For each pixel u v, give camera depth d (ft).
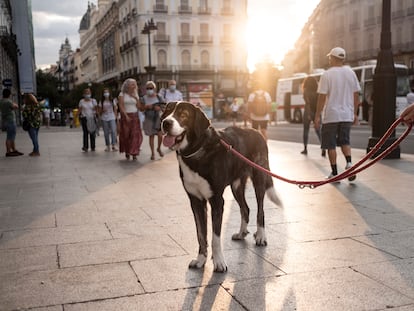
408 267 12.08
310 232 15.37
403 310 9.74
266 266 12.44
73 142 61.26
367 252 13.28
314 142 52.19
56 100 280.51
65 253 13.78
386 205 18.76
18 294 10.93
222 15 208.44
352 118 24.43
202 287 11.15
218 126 110.32
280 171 28.68
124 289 11.10
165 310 9.99
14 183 26.81
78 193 23.21
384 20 32.65
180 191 22.94
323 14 209.56
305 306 10.03
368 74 92.58
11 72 153.58
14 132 43.42
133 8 213.05
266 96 35.53
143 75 206.28
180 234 15.49
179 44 205.98
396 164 29.76
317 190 22.17
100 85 225.15
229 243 14.56
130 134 37.17
